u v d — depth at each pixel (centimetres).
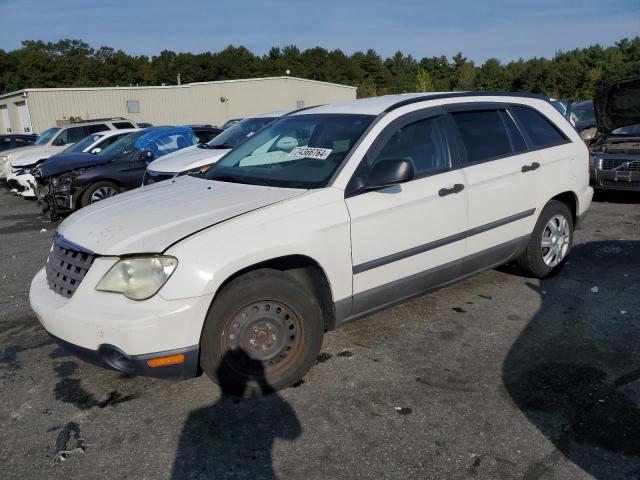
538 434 303
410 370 376
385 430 311
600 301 482
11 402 357
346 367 382
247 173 421
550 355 390
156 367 310
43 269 388
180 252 310
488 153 459
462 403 335
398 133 409
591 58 9281
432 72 12281
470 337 422
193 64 9675
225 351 331
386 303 400
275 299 339
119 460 295
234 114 3984
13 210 1183
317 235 348
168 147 1073
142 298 306
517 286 524
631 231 723
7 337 462
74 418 336
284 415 329
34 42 9850
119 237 326
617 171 870
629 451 287
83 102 3338
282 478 277
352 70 10944
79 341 316
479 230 445
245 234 326
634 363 374
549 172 499
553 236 525
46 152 1562
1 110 3875
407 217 392
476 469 277
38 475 285
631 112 902
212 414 333
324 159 394
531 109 514
